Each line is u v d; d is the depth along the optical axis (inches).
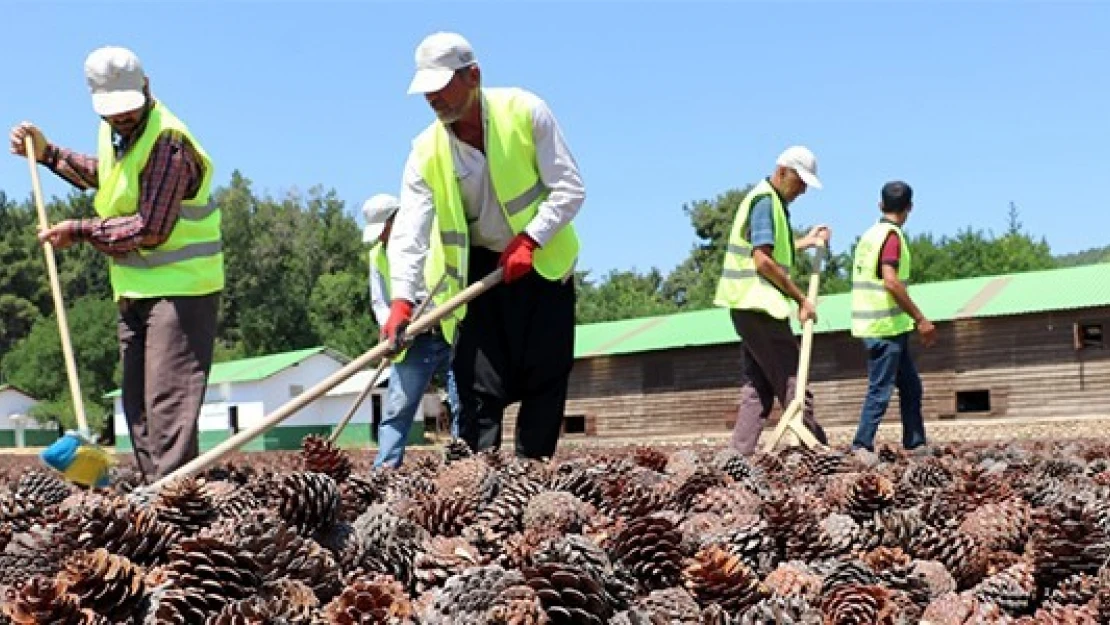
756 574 129.0
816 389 1225.4
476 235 255.6
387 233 334.6
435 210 246.7
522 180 243.9
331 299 2982.3
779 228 346.9
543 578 100.4
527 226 240.7
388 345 228.7
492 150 241.0
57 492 197.5
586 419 1375.5
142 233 237.3
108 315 2539.4
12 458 796.0
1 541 141.6
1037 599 123.8
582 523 151.6
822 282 2361.0
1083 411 1104.2
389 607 100.3
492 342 253.8
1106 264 1206.3
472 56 234.7
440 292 280.2
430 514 153.9
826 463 233.6
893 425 1134.4
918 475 214.8
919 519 141.8
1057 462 251.6
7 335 3420.3
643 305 2822.3
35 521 152.2
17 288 3499.0
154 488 154.6
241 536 113.7
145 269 242.7
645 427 1334.9
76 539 121.3
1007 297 1151.6
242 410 1881.2
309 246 3093.0
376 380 325.7
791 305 352.8
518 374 256.5
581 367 1382.9
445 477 192.5
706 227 3223.4
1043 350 1126.4
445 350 290.0
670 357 1326.3
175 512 138.0
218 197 3070.9
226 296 3196.4
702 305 2974.9
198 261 245.4
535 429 257.4
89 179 269.1
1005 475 234.7
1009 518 155.9
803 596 109.2
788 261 353.7
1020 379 1134.4
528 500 159.2
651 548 121.0
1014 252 2357.3
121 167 240.8
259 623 92.8
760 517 145.3
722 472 217.3
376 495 176.4
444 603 98.2
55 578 106.3
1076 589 115.9
